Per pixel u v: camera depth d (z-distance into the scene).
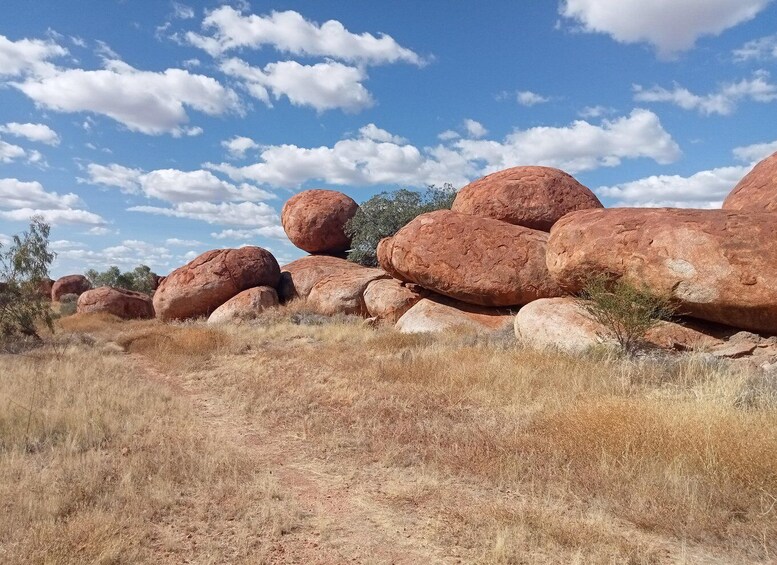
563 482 5.20
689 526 4.20
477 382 9.31
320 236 29.06
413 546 4.16
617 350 10.72
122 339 17.98
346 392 9.31
